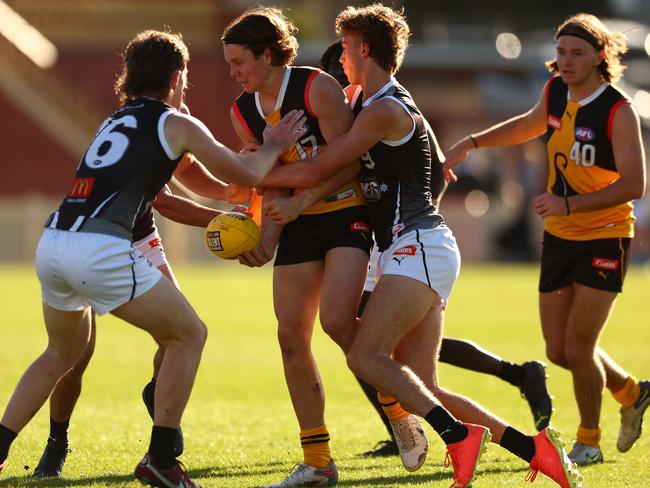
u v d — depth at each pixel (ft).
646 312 205.46
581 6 566.77
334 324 72.49
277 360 144.15
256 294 232.73
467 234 352.90
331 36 504.84
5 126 360.28
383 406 74.43
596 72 84.17
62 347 70.38
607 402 113.09
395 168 73.10
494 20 563.07
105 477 76.02
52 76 362.94
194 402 113.19
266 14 73.77
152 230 79.15
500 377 90.74
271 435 95.30
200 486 69.82
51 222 67.10
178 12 403.95
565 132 85.51
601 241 84.02
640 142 83.05
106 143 67.31
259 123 75.41
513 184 376.68
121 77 70.59
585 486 73.87
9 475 76.64
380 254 75.51
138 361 142.10
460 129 438.81
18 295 223.51
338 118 74.08
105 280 65.16
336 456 86.99
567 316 86.22
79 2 407.03
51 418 77.30
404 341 74.43
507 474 78.23
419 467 74.43
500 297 228.84
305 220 74.74
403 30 75.20
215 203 273.54
